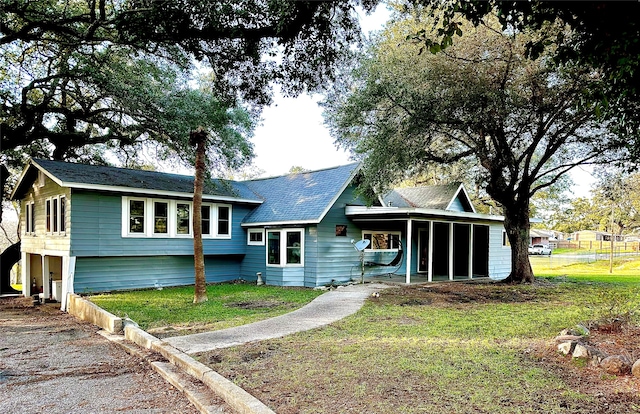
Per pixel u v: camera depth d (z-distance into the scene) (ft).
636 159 30.60
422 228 60.70
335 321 25.49
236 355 18.19
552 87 36.96
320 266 46.06
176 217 46.47
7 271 56.34
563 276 62.13
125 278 43.62
